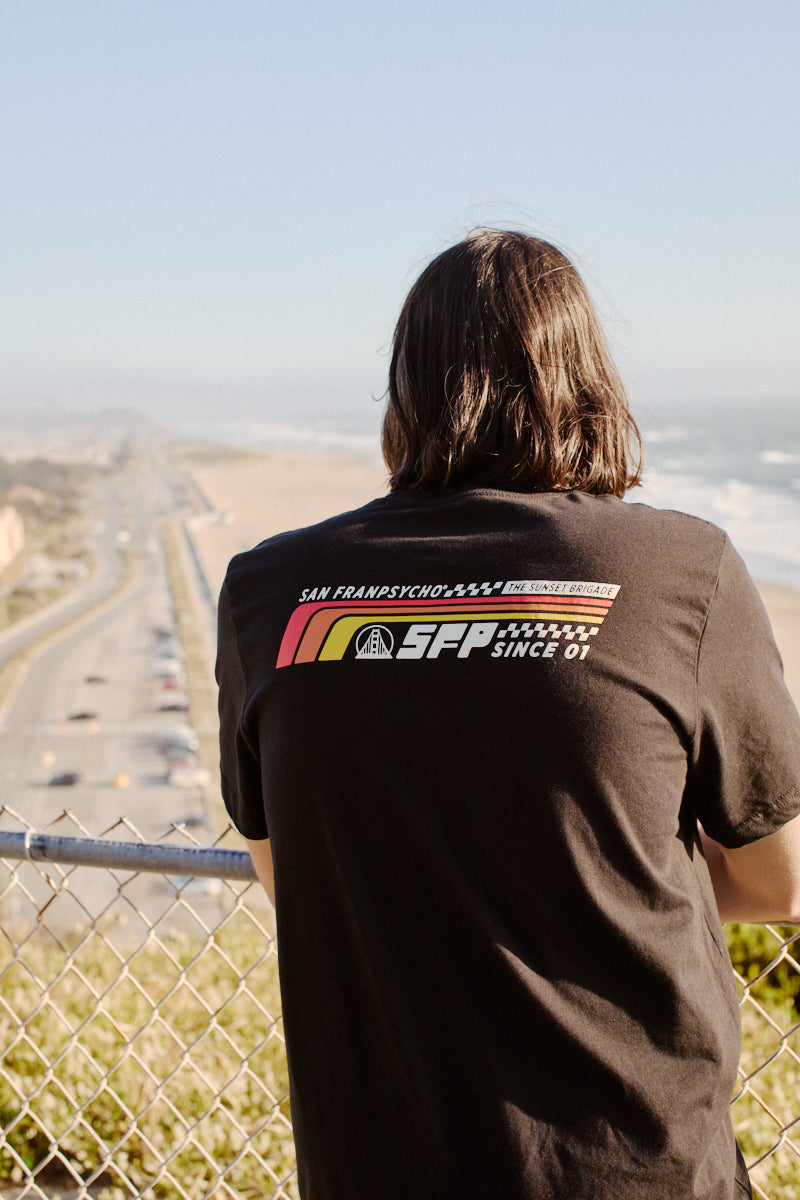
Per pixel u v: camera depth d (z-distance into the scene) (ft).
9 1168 8.14
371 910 3.06
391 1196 2.99
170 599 314.96
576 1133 2.83
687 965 2.96
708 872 3.40
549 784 2.86
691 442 520.42
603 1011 2.89
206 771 134.51
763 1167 7.78
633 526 3.09
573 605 2.94
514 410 3.34
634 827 2.88
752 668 3.06
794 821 3.24
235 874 5.63
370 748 3.05
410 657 3.04
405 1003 3.00
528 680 2.89
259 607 3.42
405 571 3.16
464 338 3.42
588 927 2.88
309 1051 3.26
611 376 3.61
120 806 119.85
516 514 3.17
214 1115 8.36
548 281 3.50
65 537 459.73
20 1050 9.41
